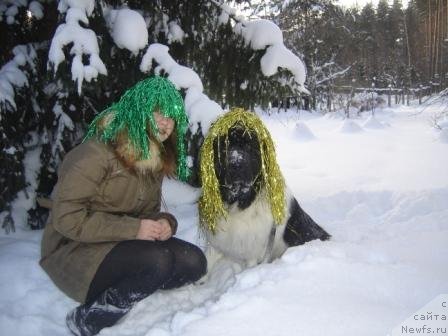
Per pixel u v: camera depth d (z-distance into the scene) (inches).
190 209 156.8
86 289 85.7
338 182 220.5
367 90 894.4
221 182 102.7
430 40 937.5
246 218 106.6
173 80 136.4
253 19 182.2
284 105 213.6
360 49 986.7
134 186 87.7
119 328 90.1
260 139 100.7
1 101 125.9
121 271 86.0
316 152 332.8
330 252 99.9
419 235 118.0
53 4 142.0
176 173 99.7
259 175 103.8
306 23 703.1
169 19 164.1
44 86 142.2
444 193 168.1
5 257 113.6
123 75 142.4
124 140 83.6
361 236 135.6
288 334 70.6
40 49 143.9
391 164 265.0
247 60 171.9
